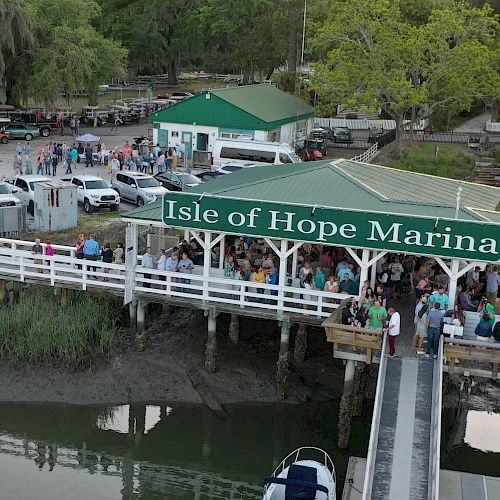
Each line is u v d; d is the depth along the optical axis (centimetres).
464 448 2441
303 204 2364
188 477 2294
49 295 2867
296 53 7056
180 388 2627
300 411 2578
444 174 4744
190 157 5247
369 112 5225
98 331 2728
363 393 2583
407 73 5419
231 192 2558
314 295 2452
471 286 2533
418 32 5022
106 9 8400
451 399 2655
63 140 5800
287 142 5525
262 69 7781
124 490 2212
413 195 2630
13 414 2533
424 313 2231
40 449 2400
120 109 6931
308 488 1919
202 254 2822
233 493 2220
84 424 2511
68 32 6034
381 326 2211
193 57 9162
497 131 6209
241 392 2625
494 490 2052
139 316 2709
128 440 2452
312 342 2848
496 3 6994
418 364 2177
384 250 2311
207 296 2588
